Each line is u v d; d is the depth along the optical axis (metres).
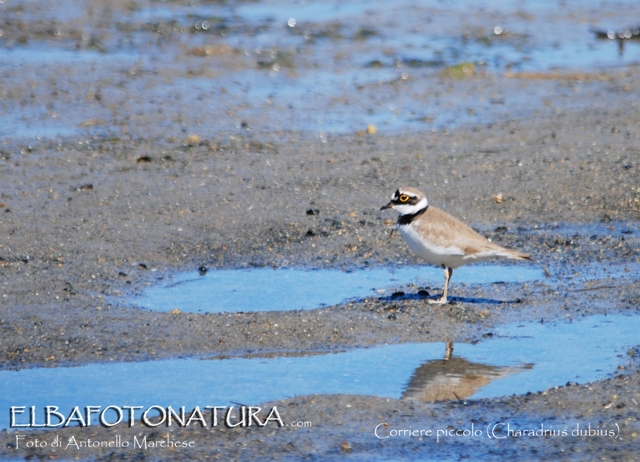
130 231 18.23
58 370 12.64
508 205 19.95
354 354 13.19
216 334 13.79
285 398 11.83
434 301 15.07
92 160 22.48
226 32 35.34
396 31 36.53
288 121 25.92
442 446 10.72
